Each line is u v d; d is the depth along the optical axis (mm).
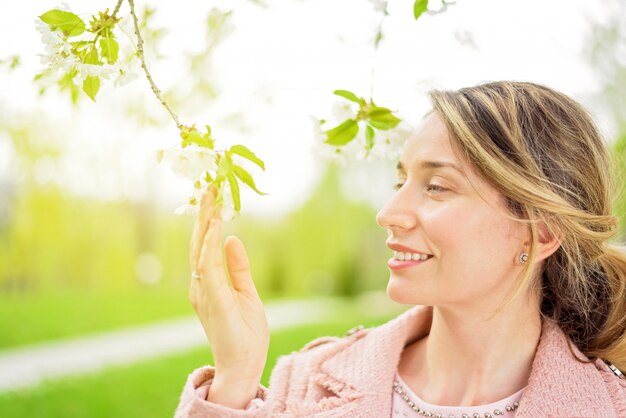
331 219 17625
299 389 1386
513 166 1137
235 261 1152
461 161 1140
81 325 14156
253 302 1145
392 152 1099
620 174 1486
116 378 7695
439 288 1145
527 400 1160
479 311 1197
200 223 1106
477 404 1220
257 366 1123
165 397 6852
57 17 1045
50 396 6824
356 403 1291
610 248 1320
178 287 18047
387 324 1411
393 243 1176
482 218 1131
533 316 1246
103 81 1135
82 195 13562
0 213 13797
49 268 15281
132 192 13367
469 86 1271
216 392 1110
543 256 1197
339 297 19969
